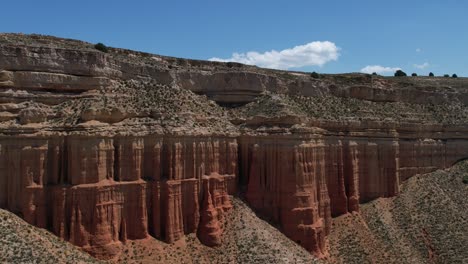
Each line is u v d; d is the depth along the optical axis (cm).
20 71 7656
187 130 8356
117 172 7569
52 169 7212
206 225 8325
